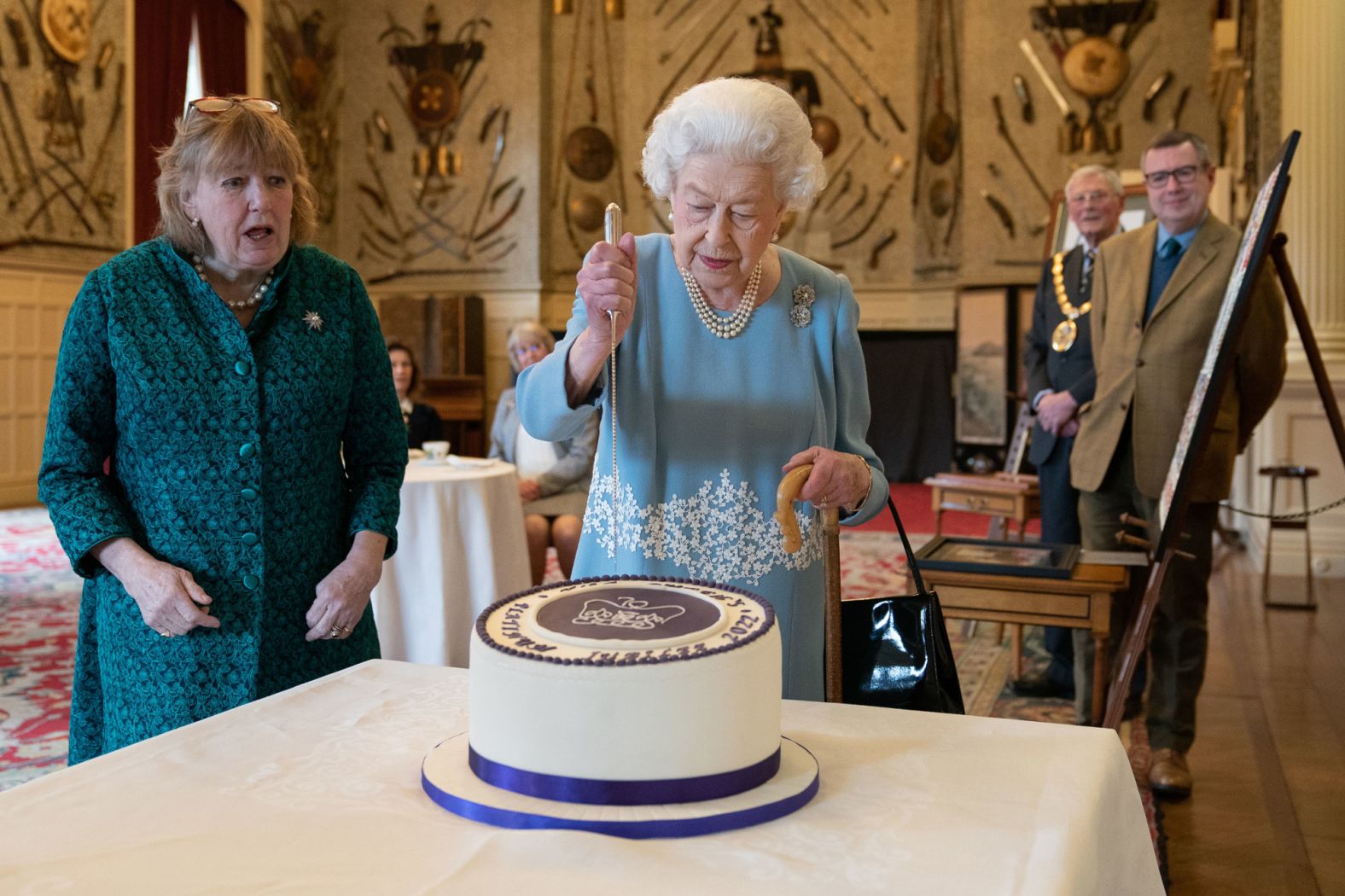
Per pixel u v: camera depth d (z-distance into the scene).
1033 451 3.81
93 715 1.79
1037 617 2.67
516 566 3.76
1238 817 2.79
